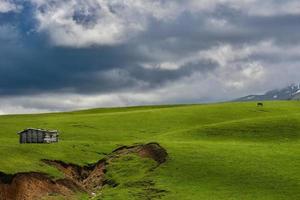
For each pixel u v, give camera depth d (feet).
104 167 281.33
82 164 283.59
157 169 268.21
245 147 309.42
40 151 281.33
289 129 371.97
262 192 233.35
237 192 234.38
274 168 262.47
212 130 376.07
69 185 250.37
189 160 276.82
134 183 251.80
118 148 313.73
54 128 428.56
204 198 226.79
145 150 298.56
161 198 230.07
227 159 278.26
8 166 233.76
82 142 327.88
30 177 234.38
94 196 247.70
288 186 238.89
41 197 227.20
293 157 281.95
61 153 290.15
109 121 462.60
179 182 249.55
